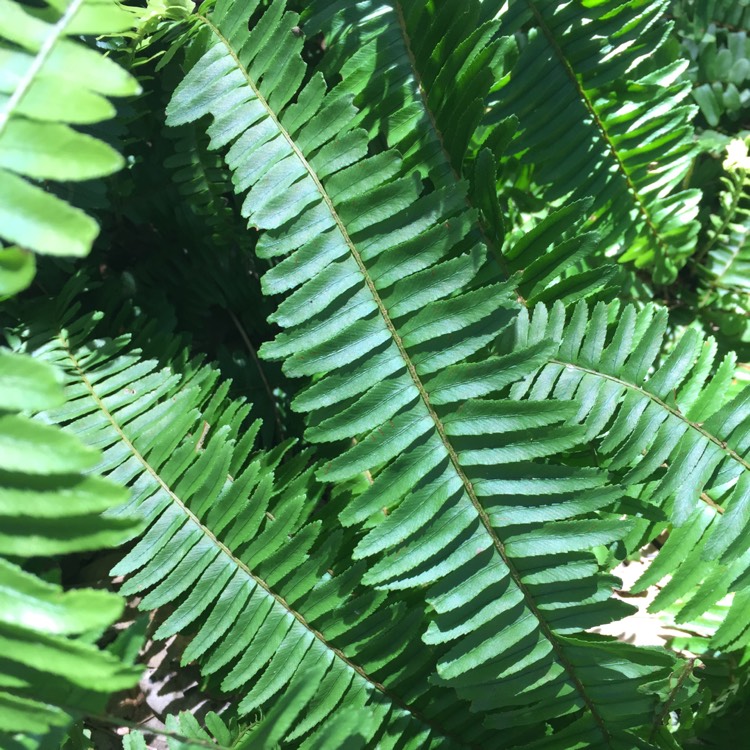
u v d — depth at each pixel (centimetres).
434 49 33
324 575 32
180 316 42
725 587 32
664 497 31
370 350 29
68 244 18
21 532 19
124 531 19
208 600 29
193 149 37
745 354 43
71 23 19
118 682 20
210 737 32
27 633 19
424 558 28
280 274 29
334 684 30
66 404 31
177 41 32
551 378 32
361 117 33
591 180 39
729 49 45
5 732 22
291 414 38
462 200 30
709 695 31
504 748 32
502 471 29
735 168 41
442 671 28
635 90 37
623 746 31
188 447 30
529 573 29
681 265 44
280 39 30
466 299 29
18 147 18
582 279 33
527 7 35
